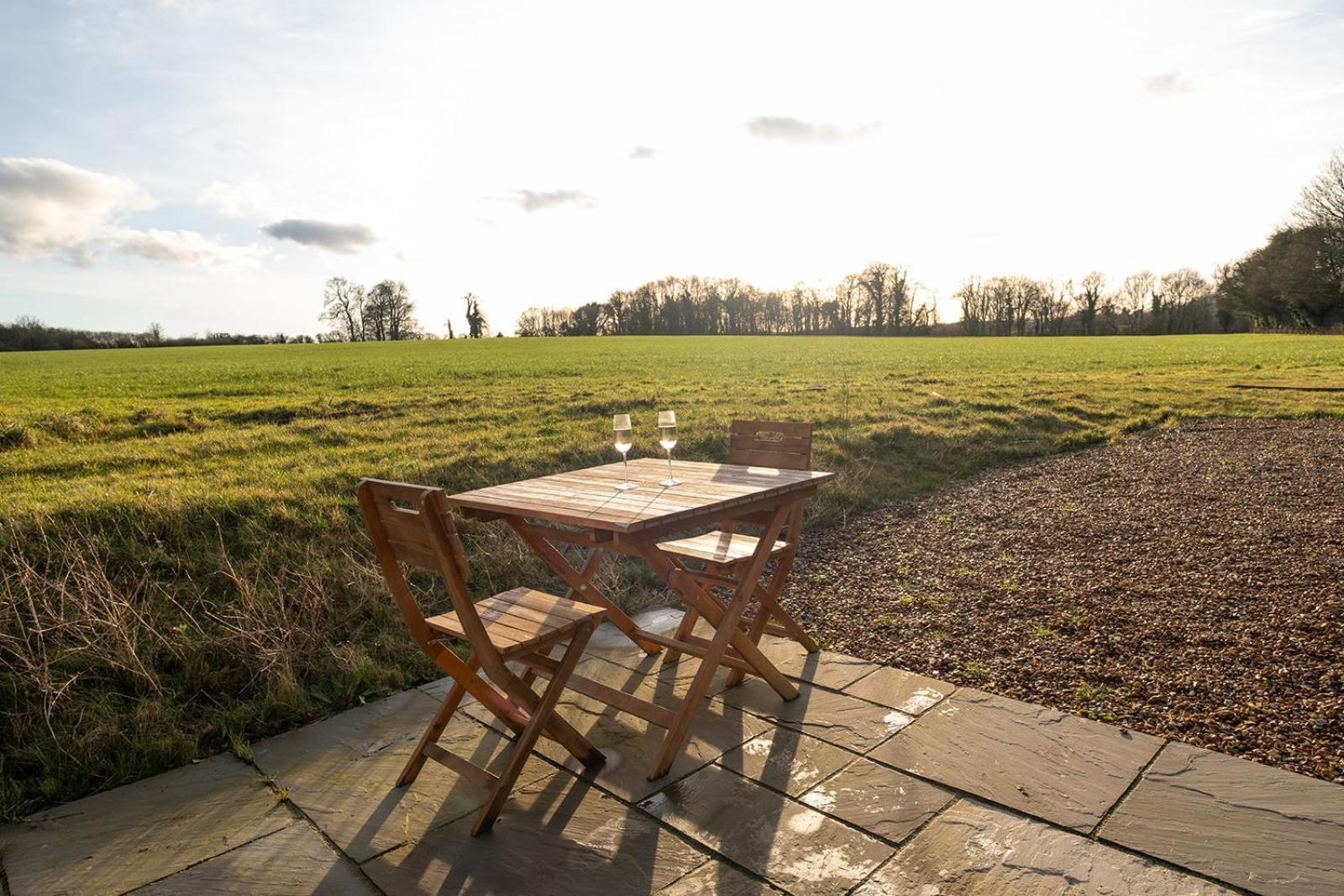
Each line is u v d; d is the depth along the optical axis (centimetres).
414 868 273
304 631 461
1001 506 786
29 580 468
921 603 521
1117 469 930
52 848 295
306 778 338
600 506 337
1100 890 243
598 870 267
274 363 3353
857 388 1794
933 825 280
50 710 374
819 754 335
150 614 470
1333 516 645
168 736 370
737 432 469
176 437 1119
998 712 363
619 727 370
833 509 788
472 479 817
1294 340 4534
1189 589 505
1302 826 267
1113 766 311
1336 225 5072
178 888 269
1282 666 385
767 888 253
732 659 388
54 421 1199
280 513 630
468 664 348
